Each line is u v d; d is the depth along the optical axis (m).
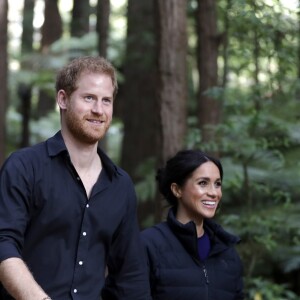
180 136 10.44
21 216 4.07
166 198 5.81
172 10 10.48
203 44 11.94
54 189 4.19
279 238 11.17
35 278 4.16
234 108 9.34
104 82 4.27
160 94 10.52
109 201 4.37
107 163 4.41
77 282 4.21
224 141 9.38
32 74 18.67
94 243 4.30
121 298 4.59
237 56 10.00
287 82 9.88
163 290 5.36
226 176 10.45
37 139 23.91
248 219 9.09
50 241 4.19
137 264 4.61
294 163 11.31
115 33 23.70
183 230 5.43
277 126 9.55
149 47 16.55
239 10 9.16
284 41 9.67
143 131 17.19
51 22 23.22
